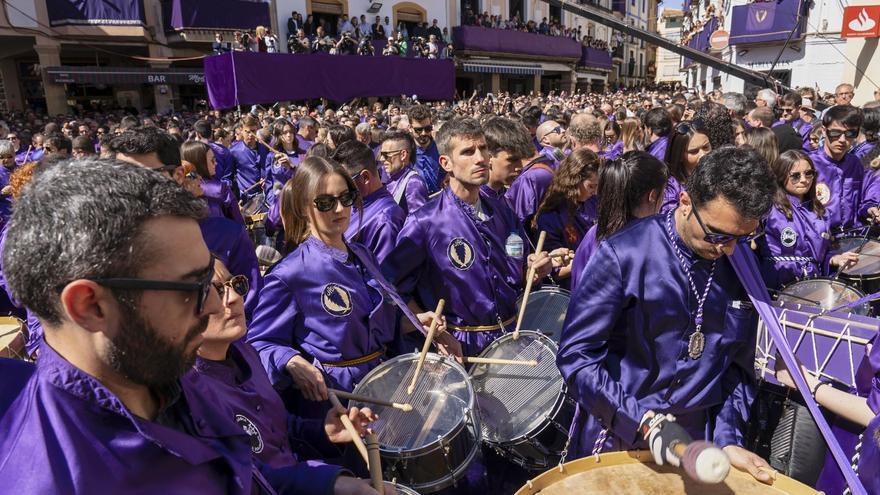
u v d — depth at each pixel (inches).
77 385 36.6
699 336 73.4
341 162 144.9
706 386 75.5
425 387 100.0
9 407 37.9
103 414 37.5
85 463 35.5
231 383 69.7
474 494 107.1
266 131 356.2
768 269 148.8
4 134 408.8
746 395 80.4
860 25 638.5
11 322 136.6
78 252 33.6
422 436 90.0
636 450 77.8
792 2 788.0
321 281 101.2
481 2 1220.5
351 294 102.9
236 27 772.0
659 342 74.0
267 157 339.0
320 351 101.7
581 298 76.4
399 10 1031.6
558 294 136.0
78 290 34.2
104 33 718.5
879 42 649.6
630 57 1987.0
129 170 37.1
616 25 451.8
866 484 74.6
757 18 832.3
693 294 72.3
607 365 79.0
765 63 855.1
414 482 87.7
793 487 68.3
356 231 139.6
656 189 107.7
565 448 93.7
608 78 1722.4
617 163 109.0
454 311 125.1
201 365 64.7
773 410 101.9
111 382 38.7
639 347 75.0
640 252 72.9
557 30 1334.9
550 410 99.6
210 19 747.4
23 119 654.5
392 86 690.2
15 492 33.7
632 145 252.4
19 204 35.9
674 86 1497.3
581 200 152.8
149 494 38.0
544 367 109.2
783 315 108.7
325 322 101.4
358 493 59.8
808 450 96.6
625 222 108.5
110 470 36.4
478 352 123.3
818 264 151.8
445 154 124.8
